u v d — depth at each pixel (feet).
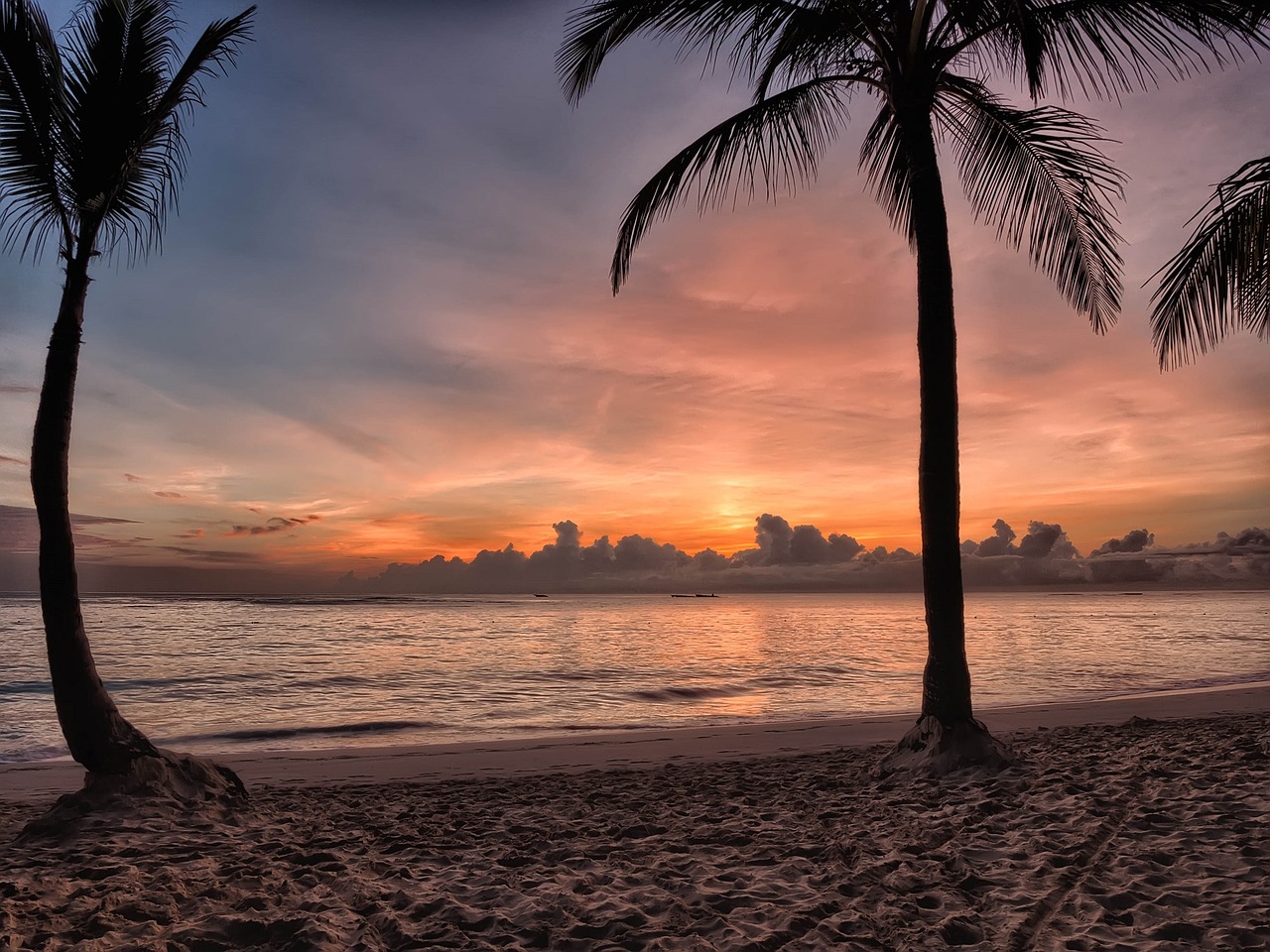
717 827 18.24
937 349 24.67
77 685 19.80
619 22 24.91
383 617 254.68
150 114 21.65
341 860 15.62
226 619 213.46
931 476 24.59
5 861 15.66
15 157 20.88
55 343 20.35
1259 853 13.78
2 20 20.20
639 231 27.17
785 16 25.34
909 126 25.22
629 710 57.88
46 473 19.89
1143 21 22.09
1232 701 51.21
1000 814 18.06
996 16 23.59
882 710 57.47
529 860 15.74
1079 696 62.59
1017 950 10.50
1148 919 11.32
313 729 46.98
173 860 15.61
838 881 13.61
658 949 10.64
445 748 37.88
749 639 154.20
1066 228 27.12
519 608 429.38
